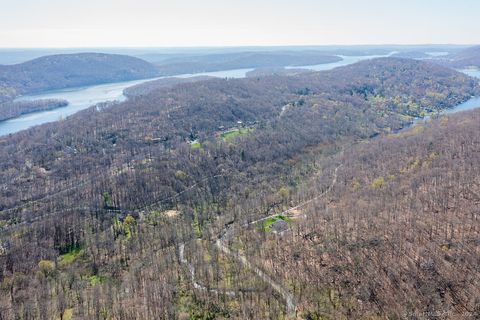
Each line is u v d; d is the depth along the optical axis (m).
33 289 159.75
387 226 172.88
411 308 131.62
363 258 156.25
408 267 147.50
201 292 148.50
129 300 146.00
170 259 174.62
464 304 130.62
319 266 158.50
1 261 183.38
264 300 142.88
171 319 133.88
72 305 147.50
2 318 139.75
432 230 164.88
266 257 170.50
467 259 145.12
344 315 134.25
